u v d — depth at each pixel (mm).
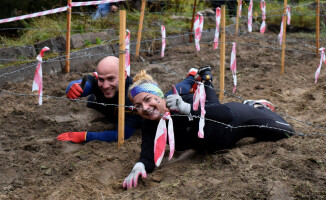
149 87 3439
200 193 3045
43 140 4293
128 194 3137
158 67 7258
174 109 3334
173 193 3080
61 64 6875
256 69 7375
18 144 4195
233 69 4961
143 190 3258
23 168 3697
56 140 4258
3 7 8062
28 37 7629
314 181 3062
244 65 7672
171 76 6785
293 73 7066
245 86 6332
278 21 11391
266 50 8938
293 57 8414
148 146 3541
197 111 3463
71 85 4355
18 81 6324
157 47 8383
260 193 2936
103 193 3264
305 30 11195
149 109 3402
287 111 5109
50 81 6359
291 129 3986
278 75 6965
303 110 5133
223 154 3631
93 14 8781
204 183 3176
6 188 3361
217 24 5137
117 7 9273
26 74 6465
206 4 11273
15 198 3197
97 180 3486
